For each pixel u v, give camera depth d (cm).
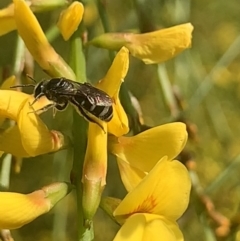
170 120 17
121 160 13
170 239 12
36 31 13
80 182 13
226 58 20
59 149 13
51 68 13
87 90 12
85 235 13
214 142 27
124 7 27
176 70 23
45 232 30
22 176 29
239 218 16
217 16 29
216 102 27
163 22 20
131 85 28
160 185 12
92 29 20
